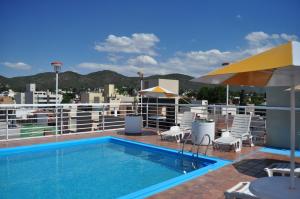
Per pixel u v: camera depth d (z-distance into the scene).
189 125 9.95
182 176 5.51
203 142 8.74
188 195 4.50
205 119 9.57
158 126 11.80
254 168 6.11
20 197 5.17
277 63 2.95
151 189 4.78
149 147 8.91
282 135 8.19
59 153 8.67
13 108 9.48
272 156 7.19
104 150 9.13
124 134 11.13
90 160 7.89
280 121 8.20
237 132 8.45
